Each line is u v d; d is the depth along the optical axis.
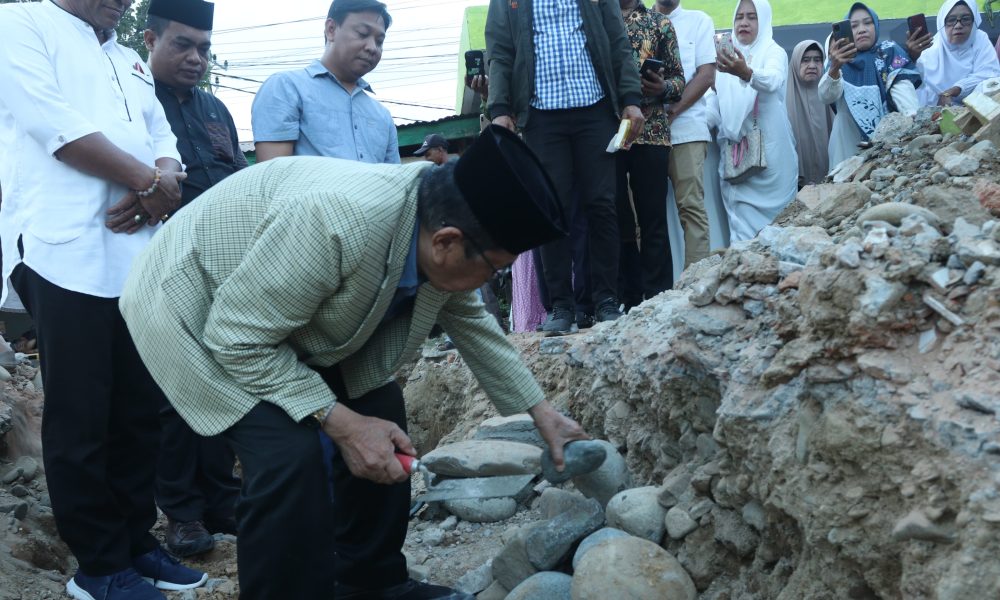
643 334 3.42
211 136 3.80
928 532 1.66
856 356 1.96
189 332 2.14
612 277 4.45
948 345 1.85
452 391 5.19
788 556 2.24
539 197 2.08
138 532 3.06
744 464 2.31
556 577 2.62
